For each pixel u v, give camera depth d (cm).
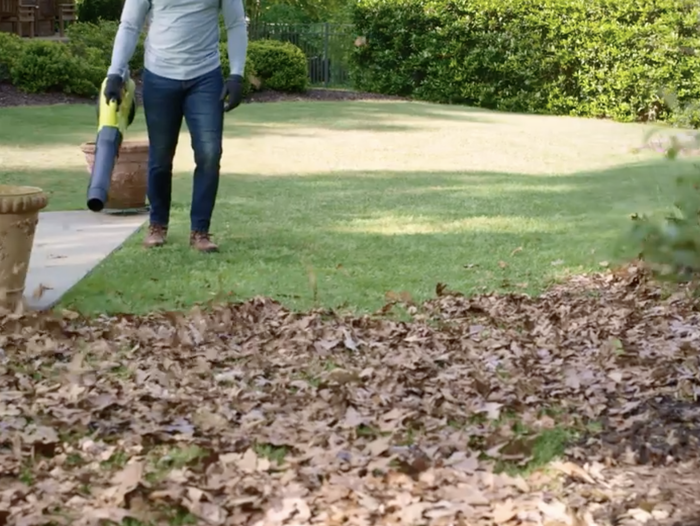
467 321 552
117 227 788
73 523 301
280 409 400
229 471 337
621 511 318
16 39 1878
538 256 730
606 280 664
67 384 421
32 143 1285
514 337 518
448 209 932
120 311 551
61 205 891
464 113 1925
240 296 587
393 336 515
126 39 675
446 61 2112
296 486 328
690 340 520
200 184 701
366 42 2220
